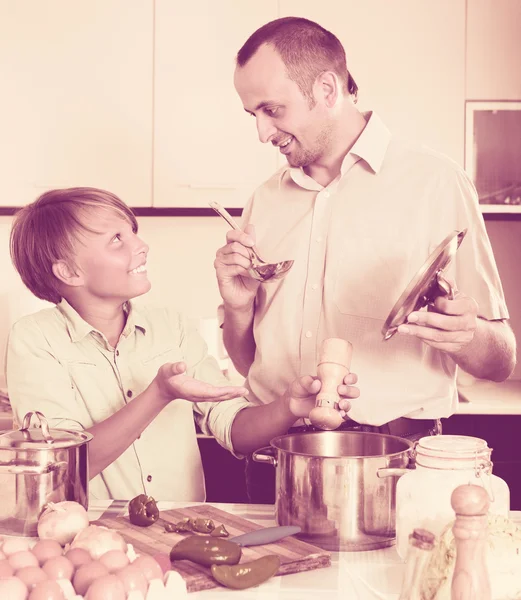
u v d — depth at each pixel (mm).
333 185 1661
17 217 1622
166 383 1356
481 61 2805
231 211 2893
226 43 2826
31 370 1545
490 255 1591
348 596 967
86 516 1099
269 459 1216
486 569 794
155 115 2854
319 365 1270
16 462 1125
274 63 1529
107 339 1625
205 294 3199
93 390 1587
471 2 2787
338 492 1107
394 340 1598
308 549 1072
